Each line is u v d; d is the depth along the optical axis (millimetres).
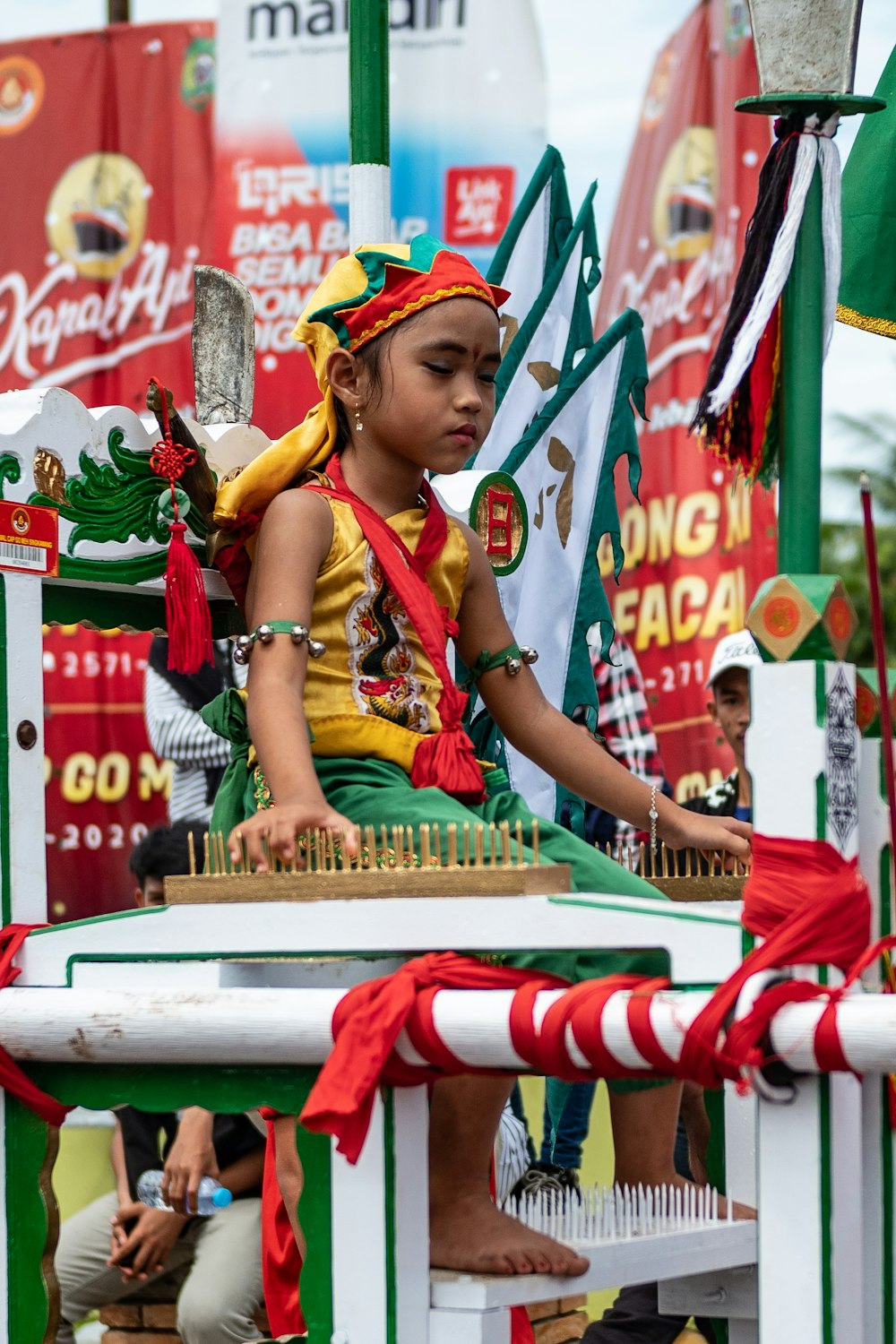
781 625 3225
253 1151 7062
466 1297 3406
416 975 3307
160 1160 7453
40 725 4160
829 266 3549
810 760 3182
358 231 5516
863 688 3768
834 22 3521
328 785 3914
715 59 10758
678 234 10891
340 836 3537
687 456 10852
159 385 4258
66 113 12062
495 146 10523
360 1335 3391
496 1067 3270
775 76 3533
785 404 3498
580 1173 7711
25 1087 3848
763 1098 3324
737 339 3539
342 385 4133
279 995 3471
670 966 3268
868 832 3861
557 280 6160
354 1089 3203
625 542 11188
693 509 10844
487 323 4070
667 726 10898
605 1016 3107
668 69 11117
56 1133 3961
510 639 4527
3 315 12219
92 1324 8500
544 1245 3525
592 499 5934
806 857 3162
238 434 4660
